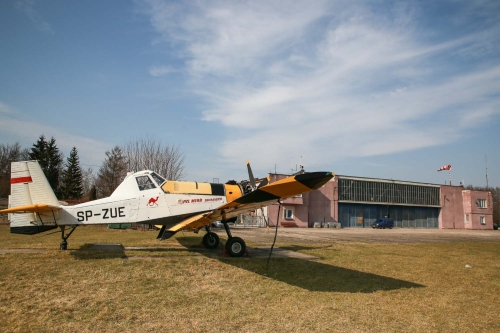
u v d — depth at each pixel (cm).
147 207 916
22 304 467
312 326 425
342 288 618
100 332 386
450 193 4553
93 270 669
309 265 817
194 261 787
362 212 3944
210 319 437
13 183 859
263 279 659
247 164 1101
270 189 605
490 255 1188
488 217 4619
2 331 378
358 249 1195
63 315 433
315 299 540
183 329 402
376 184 4044
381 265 866
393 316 475
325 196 3656
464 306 539
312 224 3509
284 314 465
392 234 2459
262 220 3066
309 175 579
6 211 779
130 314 445
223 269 727
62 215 874
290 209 3356
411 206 4294
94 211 889
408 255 1084
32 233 865
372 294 584
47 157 4734
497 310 527
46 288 545
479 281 730
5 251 880
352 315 471
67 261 748
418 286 659
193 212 945
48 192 879
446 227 4453
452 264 940
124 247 1031
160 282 607
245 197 629
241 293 561
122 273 653
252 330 406
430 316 483
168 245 1102
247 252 946
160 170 2725
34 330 384
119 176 2941
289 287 610
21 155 5556
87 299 498
